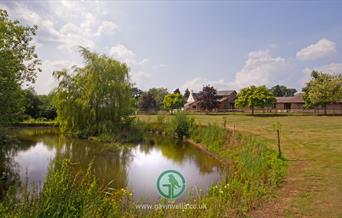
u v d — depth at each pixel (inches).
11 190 205.0
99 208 200.2
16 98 612.1
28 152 822.5
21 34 629.6
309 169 454.0
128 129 1163.3
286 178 409.1
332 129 1043.9
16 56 616.7
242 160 530.6
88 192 202.5
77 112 1149.1
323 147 656.4
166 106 2856.8
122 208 262.5
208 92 2372.0
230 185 357.4
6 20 607.2
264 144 656.4
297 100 2694.4
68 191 190.2
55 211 174.2
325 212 274.1
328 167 456.8
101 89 1151.6
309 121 1423.5
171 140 1115.3
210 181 513.0
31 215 168.6
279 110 2479.1
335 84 1942.7
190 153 837.8
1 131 675.4
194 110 2829.7
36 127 1652.3
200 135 1031.0
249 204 299.3
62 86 1176.8
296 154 585.3
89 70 1167.6
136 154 810.8
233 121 1512.1
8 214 164.6
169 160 730.8
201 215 261.9
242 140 761.0
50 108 1852.9
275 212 280.1
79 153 810.2
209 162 704.4
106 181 518.6
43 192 189.0
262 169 445.1
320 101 1958.7
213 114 2241.6
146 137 1175.6
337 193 327.9
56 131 1445.6
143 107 3147.1
